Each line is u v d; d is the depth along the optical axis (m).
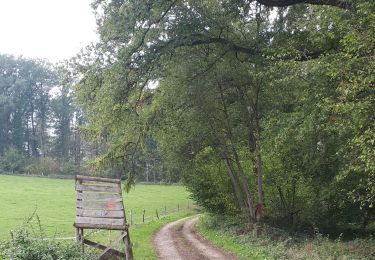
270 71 18.05
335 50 17.50
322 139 19.89
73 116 126.12
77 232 13.34
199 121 25.56
